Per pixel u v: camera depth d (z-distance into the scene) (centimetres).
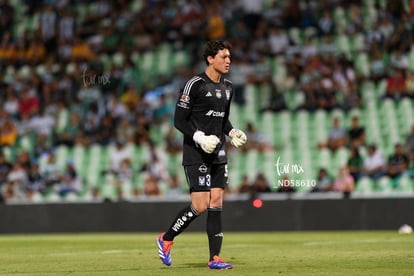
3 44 9775
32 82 9062
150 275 2717
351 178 7038
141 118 8481
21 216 6950
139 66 9281
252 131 8069
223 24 9375
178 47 9412
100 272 2897
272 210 6650
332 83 8531
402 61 8594
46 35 9712
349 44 8938
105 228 6862
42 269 3127
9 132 8556
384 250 3934
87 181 8012
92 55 9462
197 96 2886
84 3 9925
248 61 8944
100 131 8462
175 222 2934
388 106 8331
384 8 9100
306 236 5747
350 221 6544
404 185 7156
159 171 7781
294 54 8956
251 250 4116
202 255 3775
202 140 2789
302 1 9325
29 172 7888
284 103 8569
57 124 8638
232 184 7712
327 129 8294
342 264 3089
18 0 10225
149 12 9706
